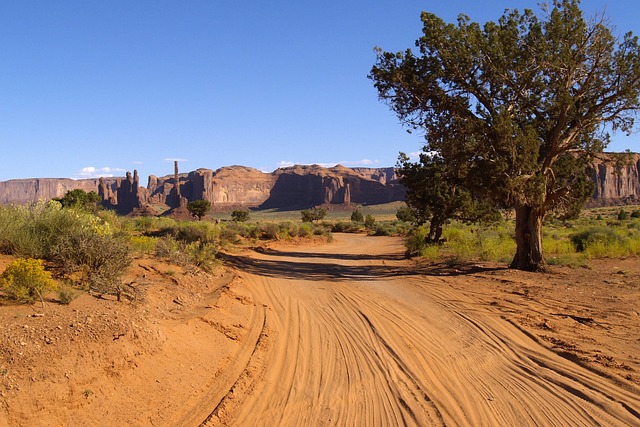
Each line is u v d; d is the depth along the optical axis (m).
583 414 6.29
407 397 6.88
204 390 6.69
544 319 11.19
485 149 18.06
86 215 11.70
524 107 18.72
